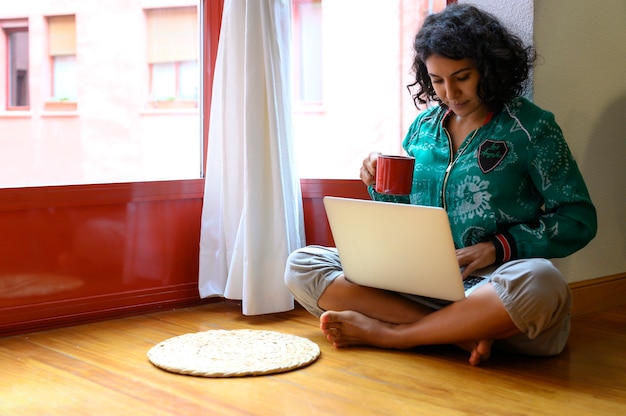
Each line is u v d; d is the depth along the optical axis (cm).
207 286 241
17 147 1298
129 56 1243
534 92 214
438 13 187
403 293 190
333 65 550
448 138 192
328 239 253
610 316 232
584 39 228
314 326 216
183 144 1228
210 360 174
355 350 187
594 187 237
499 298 165
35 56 1265
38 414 141
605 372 170
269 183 228
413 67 204
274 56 227
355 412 142
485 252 176
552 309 165
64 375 167
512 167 181
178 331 211
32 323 210
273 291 228
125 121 1266
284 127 230
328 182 250
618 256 247
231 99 232
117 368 173
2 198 204
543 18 214
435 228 161
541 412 142
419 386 158
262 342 191
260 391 154
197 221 245
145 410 143
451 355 183
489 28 181
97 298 223
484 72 177
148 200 233
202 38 247
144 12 1212
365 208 172
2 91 1272
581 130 230
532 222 184
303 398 150
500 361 178
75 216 219
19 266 208
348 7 538
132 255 231
